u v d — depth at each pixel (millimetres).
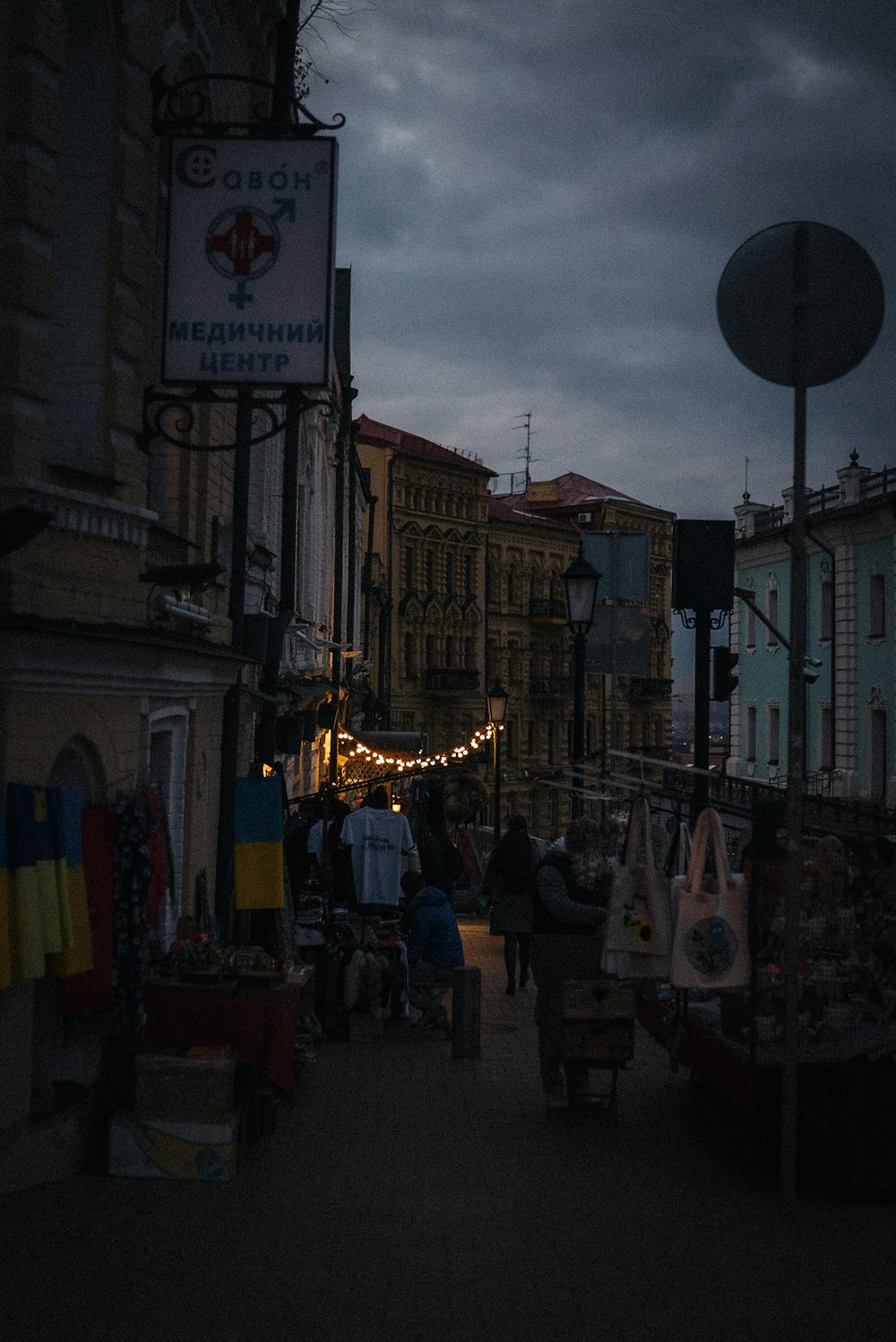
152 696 10383
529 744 78125
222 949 10094
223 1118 8438
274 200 10125
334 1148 9242
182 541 11992
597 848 10742
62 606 8438
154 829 9211
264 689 15398
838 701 45062
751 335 8617
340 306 36125
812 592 47812
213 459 13844
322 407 27406
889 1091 8328
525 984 16594
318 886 15031
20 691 7773
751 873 8828
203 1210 7742
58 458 9203
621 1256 7172
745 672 53531
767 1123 10047
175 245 10117
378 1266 6891
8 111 8016
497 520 75188
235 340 10102
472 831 28188
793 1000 8180
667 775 15766
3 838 7086
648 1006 11352
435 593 70625
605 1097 10328
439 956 14031
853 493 44219
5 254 8000
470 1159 9055
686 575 14266
